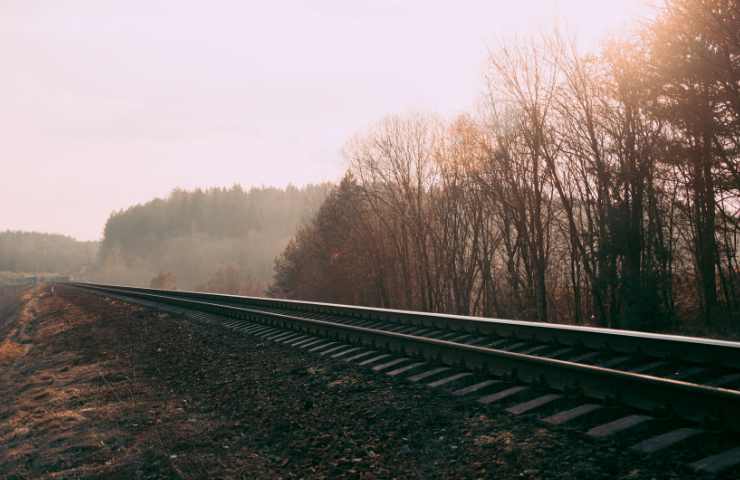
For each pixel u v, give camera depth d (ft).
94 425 27.68
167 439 23.56
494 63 93.20
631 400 19.54
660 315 72.28
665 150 71.77
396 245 141.79
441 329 40.98
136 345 52.80
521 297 107.45
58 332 82.69
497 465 17.04
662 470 15.06
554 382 22.67
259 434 22.90
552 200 99.91
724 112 64.90
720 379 20.88
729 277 71.72
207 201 648.38
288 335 46.21
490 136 106.22
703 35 65.26
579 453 16.80
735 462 14.52
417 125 139.13
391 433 20.80
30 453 25.27
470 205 125.59
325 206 174.60
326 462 19.08
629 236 76.02
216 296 109.19
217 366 37.52
